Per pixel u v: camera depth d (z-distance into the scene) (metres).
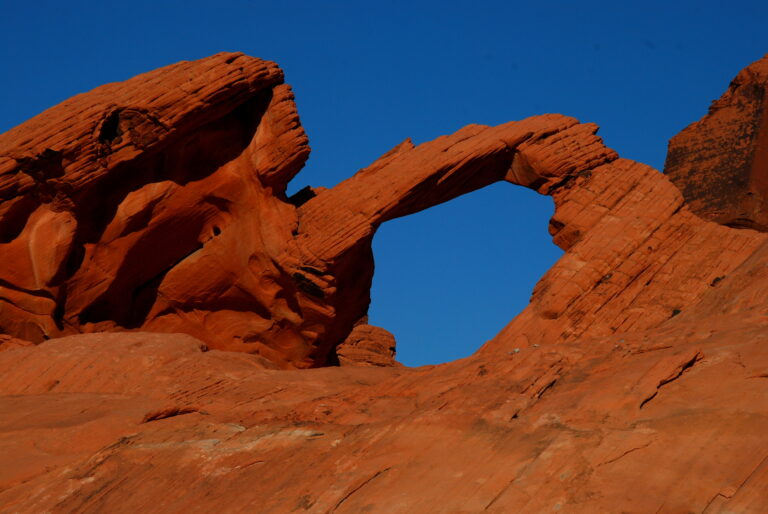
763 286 20.02
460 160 28.56
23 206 28.97
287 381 21.83
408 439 15.90
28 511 16.41
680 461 13.79
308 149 28.77
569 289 25.34
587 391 16.08
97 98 28.88
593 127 29.42
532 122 29.59
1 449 18.64
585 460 14.18
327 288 28.30
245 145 29.47
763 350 15.80
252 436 17.27
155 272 30.38
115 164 28.80
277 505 15.12
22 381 22.88
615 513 13.18
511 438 15.29
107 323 30.33
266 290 29.36
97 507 16.22
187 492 16.14
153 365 23.16
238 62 28.77
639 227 26.64
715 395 15.05
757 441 13.71
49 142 28.17
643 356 17.17
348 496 14.93
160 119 28.47
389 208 28.30
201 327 30.41
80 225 29.20
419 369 20.25
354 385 21.48
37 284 29.11
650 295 25.20
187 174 29.48
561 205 28.56
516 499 13.87
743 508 12.73
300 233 28.86
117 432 18.83
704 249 25.91
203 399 20.95
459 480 14.62
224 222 30.00
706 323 18.17
